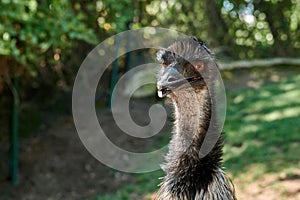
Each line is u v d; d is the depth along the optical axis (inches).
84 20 273.1
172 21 394.0
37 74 312.3
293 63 445.7
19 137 307.6
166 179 119.3
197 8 416.2
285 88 371.6
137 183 262.1
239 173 242.8
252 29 457.1
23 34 212.5
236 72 429.1
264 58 462.9
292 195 217.0
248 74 428.5
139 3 345.4
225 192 117.9
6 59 244.2
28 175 275.7
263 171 239.6
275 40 468.8
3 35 207.2
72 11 251.1
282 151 260.2
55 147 300.4
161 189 120.7
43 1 222.1
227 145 279.1
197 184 114.7
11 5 203.9
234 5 445.4
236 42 451.2
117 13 274.1
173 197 116.3
